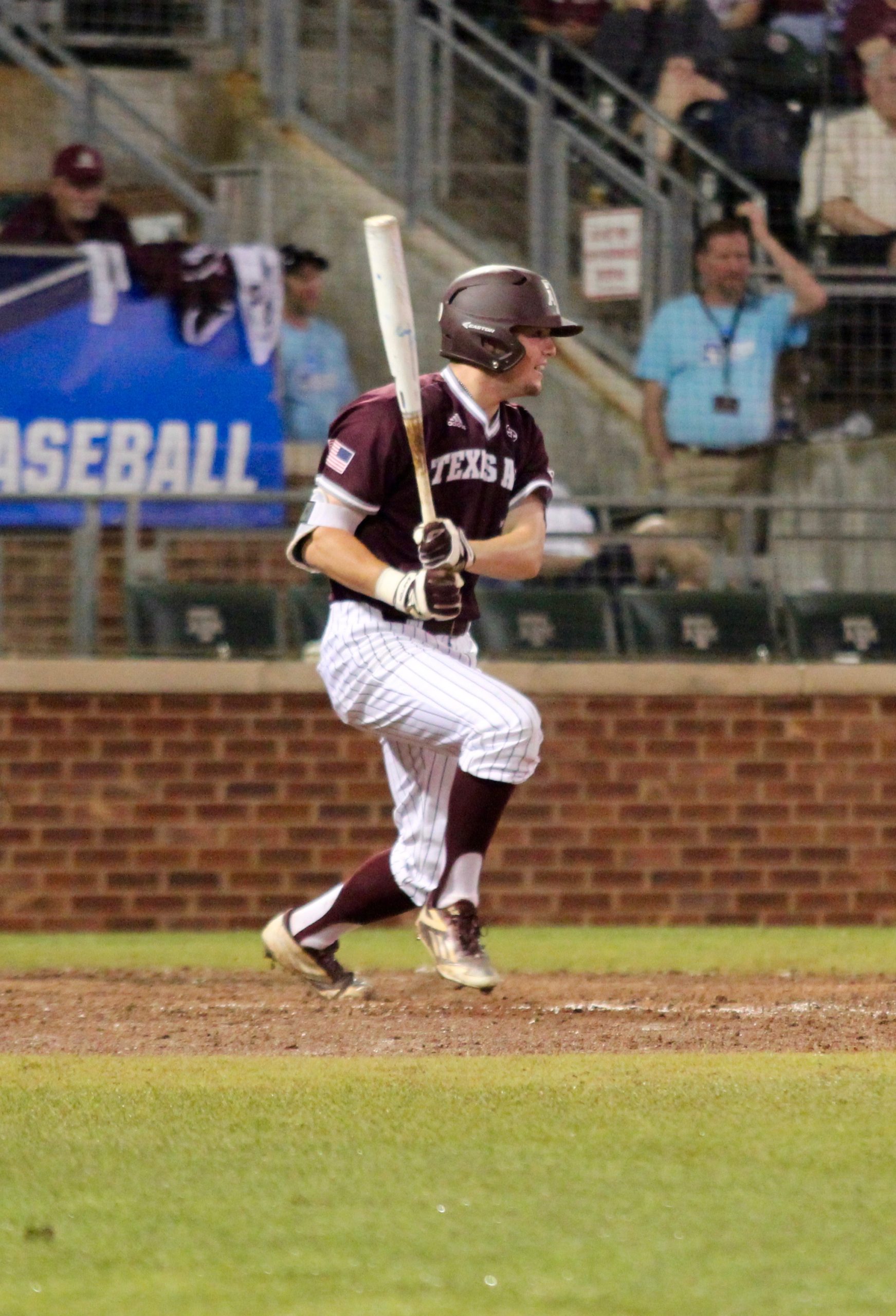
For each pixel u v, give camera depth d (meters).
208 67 40.09
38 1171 9.66
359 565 15.52
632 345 38.19
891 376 36.91
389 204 39.28
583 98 39.31
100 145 38.72
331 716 28.23
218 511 30.70
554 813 28.48
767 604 31.11
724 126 38.47
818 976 21.62
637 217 38.50
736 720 28.88
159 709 28.03
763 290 36.41
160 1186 9.31
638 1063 13.38
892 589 32.94
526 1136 10.52
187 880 28.02
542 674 28.44
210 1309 7.21
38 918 27.77
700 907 28.72
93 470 33.88
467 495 15.97
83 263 33.75
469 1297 7.34
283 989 19.33
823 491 36.44
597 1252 8.02
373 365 37.38
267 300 34.78
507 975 21.47
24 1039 15.12
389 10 40.62
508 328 15.61
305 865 28.19
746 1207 8.82
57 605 30.03
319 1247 8.13
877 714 29.17
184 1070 13.06
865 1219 8.59
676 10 38.78
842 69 38.41
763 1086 12.15
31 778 27.81
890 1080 12.42
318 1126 10.83
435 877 16.80
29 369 33.53
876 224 37.94
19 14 39.31
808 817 28.98
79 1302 7.32
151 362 34.12
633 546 31.64
